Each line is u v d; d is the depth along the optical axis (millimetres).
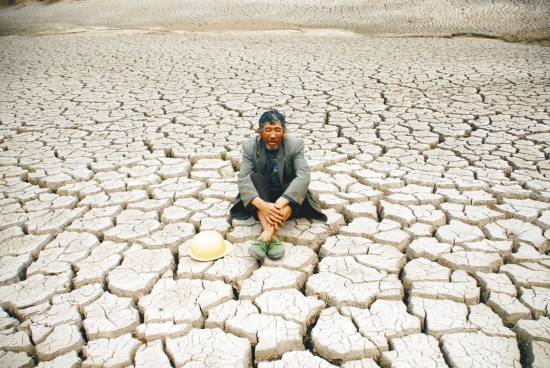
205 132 5172
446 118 5344
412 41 10961
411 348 2236
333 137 4906
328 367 2152
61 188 3875
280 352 2281
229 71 8117
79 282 2744
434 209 3432
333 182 3871
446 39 11109
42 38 13430
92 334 2375
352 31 12773
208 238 2945
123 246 3082
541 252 2930
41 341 2332
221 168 4207
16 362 2207
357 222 3307
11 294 2646
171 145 4785
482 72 7406
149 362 2205
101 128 5391
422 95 6312
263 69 8195
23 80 7902
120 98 6605
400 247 3029
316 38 11883
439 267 2795
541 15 12539
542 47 9555
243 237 3129
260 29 13641
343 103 6074
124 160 4445
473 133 4852
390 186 3775
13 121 5699
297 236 3123
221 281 2729
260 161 3029
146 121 5602
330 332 2344
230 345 2285
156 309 2518
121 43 11859
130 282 2727
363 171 4047
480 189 3668
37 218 3438
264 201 2900
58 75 8234
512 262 2828
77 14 18219
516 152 4340
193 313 2482
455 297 2541
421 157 4316
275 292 2631
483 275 2697
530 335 2258
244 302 2566
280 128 2859
